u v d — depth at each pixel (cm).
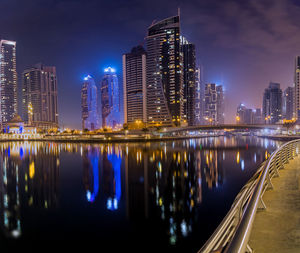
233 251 236
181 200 2678
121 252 1606
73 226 2012
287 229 583
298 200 812
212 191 3022
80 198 2841
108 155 6881
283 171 1338
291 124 13775
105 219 2170
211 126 15362
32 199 2809
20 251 1598
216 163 5306
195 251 1583
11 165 5391
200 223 2036
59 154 7294
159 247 1639
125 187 3344
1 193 3086
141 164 5266
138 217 2197
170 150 8206
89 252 1576
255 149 8450
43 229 1962
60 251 1609
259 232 571
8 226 2005
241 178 3759
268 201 812
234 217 535
